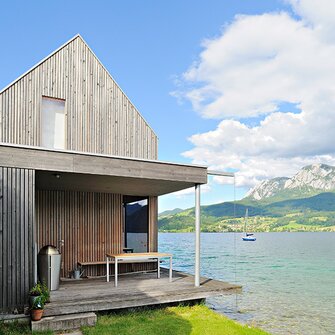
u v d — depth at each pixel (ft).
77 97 32.22
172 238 239.50
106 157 22.93
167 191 33.01
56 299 21.89
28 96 30.04
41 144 30.17
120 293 23.80
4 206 19.95
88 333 18.54
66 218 32.04
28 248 20.33
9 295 19.67
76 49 32.78
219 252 121.19
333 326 29.94
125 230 36.86
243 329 20.85
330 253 116.57
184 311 24.14
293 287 50.49
